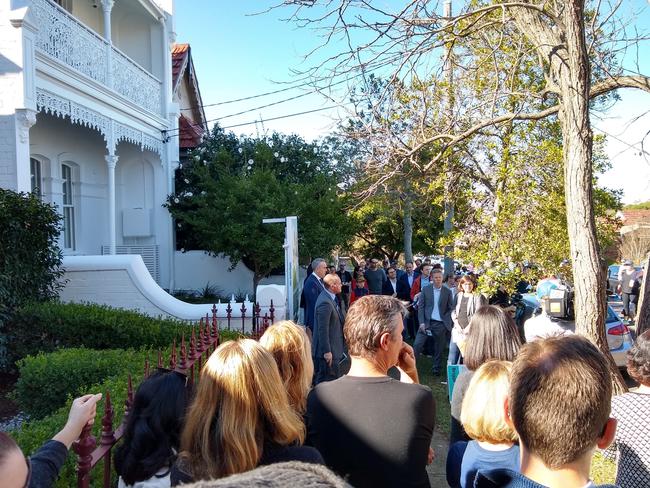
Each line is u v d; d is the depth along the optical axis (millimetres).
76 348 7090
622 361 8648
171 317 9445
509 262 8266
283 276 16828
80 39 11625
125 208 16797
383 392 2574
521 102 7695
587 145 5723
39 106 10164
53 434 3734
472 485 2408
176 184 17156
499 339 3479
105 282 9570
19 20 8961
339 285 7113
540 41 6469
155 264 16688
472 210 9594
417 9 6637
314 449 2295
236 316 9258
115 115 13570
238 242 14148
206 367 2244
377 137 7812
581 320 5723
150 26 16906
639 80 6363
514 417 1745
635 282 17016
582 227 5711
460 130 8594
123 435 2598
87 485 2492
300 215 14406
